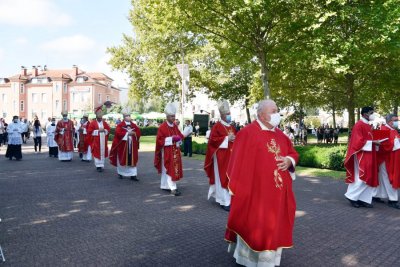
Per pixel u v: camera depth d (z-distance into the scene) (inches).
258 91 868.0
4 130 1105.4
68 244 222.5
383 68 703.7
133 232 248.1
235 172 182.1
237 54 700.0
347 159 329.7
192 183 450.0
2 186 417.1
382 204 344.5
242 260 185.6
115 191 394.0
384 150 338.6
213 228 258.5
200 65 1321.4
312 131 2102.6
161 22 676.1
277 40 671.8
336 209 320.8
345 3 596.4
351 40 577.6
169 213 301.3
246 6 566.3
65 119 692.1
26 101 2886.3
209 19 647.1
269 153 182.1
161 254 206.5
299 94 871.1
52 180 462.3
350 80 721.6
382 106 1045.8
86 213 299.1
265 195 177.8
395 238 240.1
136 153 470.0
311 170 549.0
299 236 243.0
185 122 789.9
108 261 195.6
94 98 2849.4
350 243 229.3
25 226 260.7
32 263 192.1
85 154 684.7
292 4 589.0
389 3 553.6
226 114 324.8
